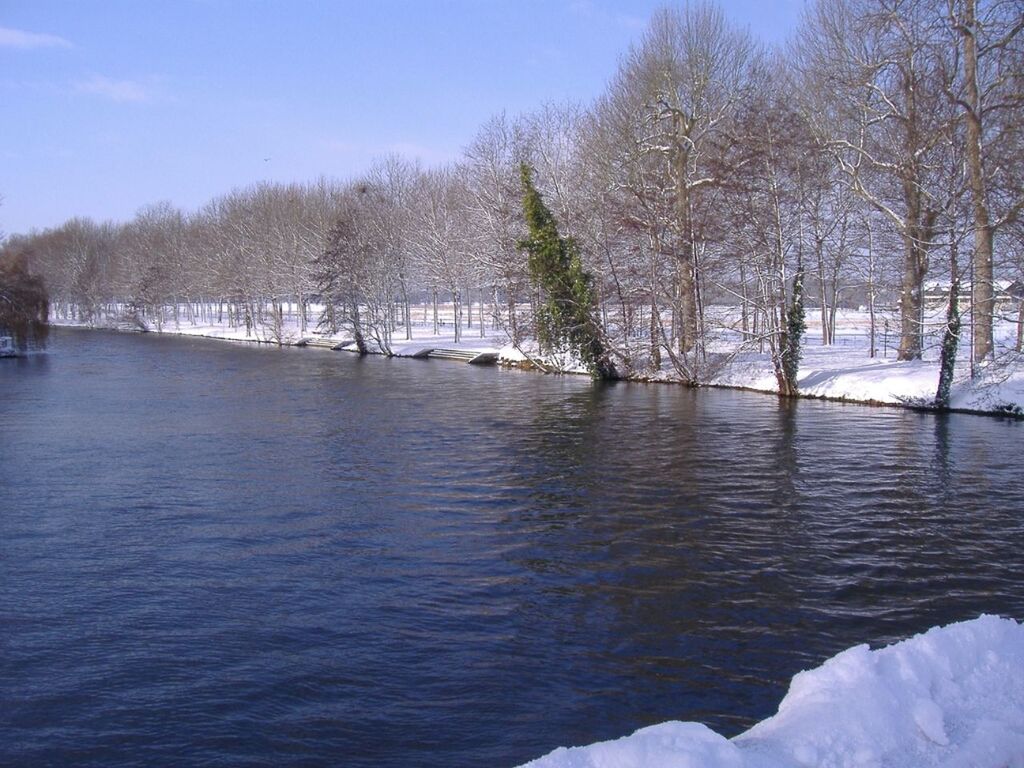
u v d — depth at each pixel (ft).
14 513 54.60
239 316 323.37
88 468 67.92
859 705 15.10
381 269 195.93
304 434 82.99
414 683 31.32
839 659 16.85
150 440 80.38
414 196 223.30
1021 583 40.65
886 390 95.76
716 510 53.31
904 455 68.44
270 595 40.19
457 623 36.70
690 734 14.11
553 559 44.73
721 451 71.05
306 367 158.71
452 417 92.43
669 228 119.55
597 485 60.13
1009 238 94.02
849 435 77.51
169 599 39.78
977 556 44.39
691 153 123.54
